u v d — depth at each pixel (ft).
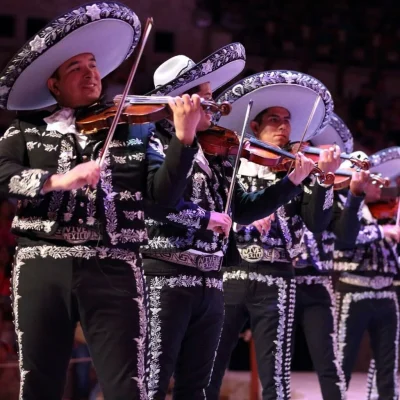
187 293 17.90
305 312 24.99
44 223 14.62
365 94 64.13
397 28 68.03
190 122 14.92
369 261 29.32
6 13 54.39
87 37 16.11
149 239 17.97
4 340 32.55
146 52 57.72
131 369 14.66
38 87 16.74
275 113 23.91
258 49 63.57
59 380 14.94
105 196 14.83
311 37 65.31
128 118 15.35
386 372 29.68
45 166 14.98
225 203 18.90
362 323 29.43
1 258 36.63
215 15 61.72
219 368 23.08
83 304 14.61
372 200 30.27
